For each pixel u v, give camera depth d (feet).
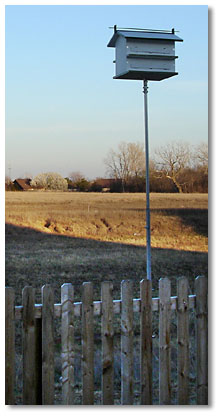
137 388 14.78
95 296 31.94
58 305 10.98
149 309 11.84
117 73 16.10
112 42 16.33
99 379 15.76
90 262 33.53
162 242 35.06
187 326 12.25
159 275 34.37
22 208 33.04
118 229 34.65
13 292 10.50
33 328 10.71
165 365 12.01
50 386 10.85
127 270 33.76
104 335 11.36
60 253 32.94
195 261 35.04
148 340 11.87
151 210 35.60
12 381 10.60
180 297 12.13
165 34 15.81
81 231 33.88
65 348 11.00
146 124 15.88
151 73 15.48
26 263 32.40
